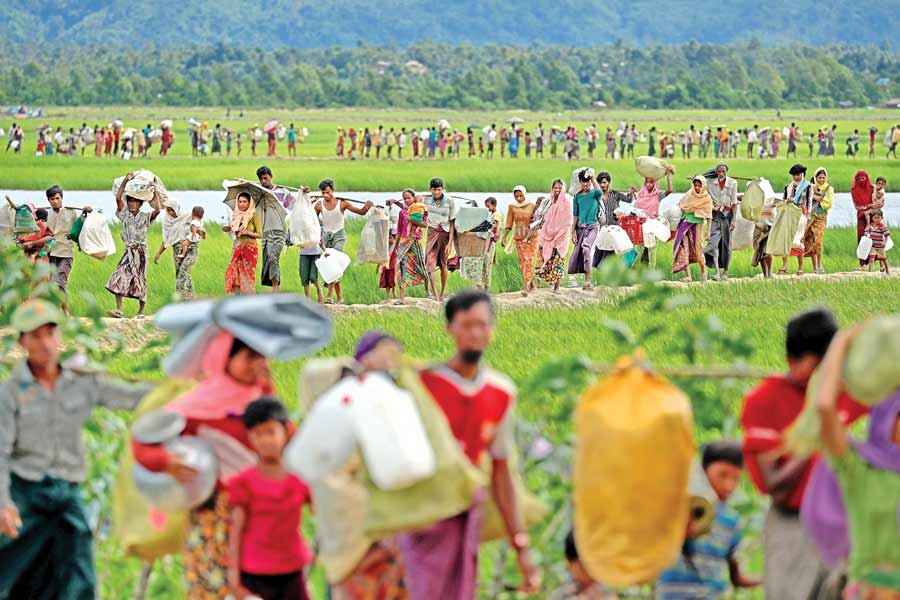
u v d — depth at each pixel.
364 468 20.78
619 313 62.69
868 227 83.00
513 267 82.44
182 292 69.69
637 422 21.14
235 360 23.08
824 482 21.28
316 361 23.75
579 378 25.02
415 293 76.62
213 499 22.92
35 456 24.14
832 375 20.38
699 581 22.97
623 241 73.00
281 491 22.45
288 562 22.77
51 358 24.05
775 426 22.30
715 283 75.50
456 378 21.48
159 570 27.36
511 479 22.03
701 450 23.39
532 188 177.38
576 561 23.02
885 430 20.56
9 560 24.09
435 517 20.52
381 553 21.73
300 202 69.94
